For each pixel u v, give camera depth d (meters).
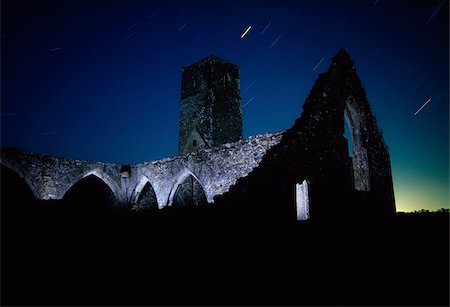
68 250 6.26
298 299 4.50
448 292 4.62
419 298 4.48
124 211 8.09
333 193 10.19
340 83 11.68
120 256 6.12
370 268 5.69
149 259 6.05
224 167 15.47
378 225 7.56
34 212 7.55
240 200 7.23
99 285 4.91
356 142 12.52
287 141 9.09
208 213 7.12
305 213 11.19
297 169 9.01
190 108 26.14
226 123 25.61
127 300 4.39
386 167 13.43
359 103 12.55
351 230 7.26
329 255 6.30
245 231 6.97
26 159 16.52
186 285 5.02
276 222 7.84
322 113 10.47
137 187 20.06
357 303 4.36
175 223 7.23
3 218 6.98
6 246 6.09
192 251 6.41
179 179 17.86
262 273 5.59
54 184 17.38
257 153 14.38
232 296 4.61
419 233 6.79
